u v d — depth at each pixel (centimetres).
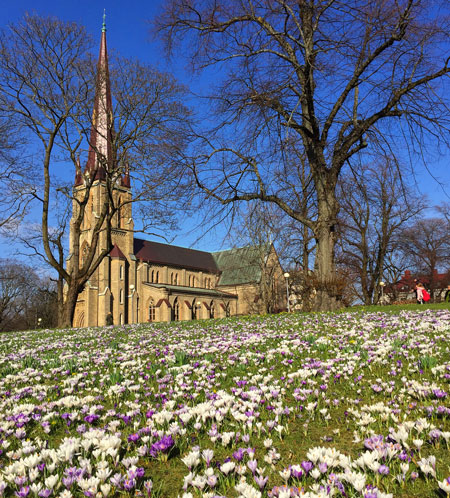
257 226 1791
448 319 934
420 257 4750
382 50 1545
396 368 485
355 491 218
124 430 348
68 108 2448
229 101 1684
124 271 6694
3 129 2306
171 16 1689
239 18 1694
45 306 7706
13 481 243
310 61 1556
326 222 1745
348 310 1622
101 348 891
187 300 7362
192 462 246
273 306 5819
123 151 2644
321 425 338
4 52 2194
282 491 197
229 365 587
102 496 223
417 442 253
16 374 633
